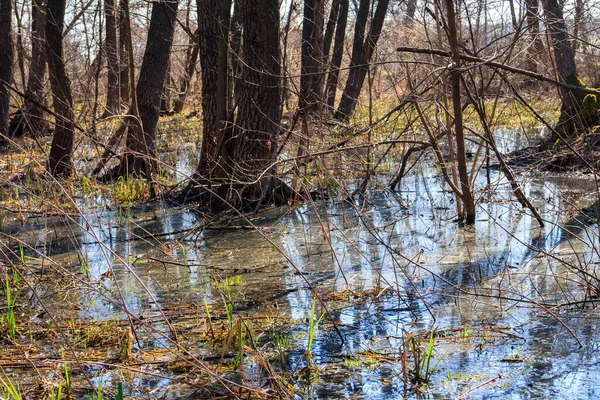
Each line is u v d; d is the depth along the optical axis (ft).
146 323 17.33
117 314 19.39
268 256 25.49
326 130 37.73
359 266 23.61
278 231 29.68
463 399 13.51
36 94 63.57
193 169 46.85
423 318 18.30
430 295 20.21
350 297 20.25
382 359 15.60
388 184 39.45
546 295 19.65
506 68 21.13
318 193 36.88
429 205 33.68
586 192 33.58
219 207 34.91
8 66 57.67
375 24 54.65
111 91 61.21
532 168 35.01
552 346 15.96
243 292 21.08
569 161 38.78
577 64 50.88
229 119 35.58
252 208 34.65
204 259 25.45
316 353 16.17
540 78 20.54
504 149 47.62
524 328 17.24
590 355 15.33
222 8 34.83
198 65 90.84
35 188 37.50
